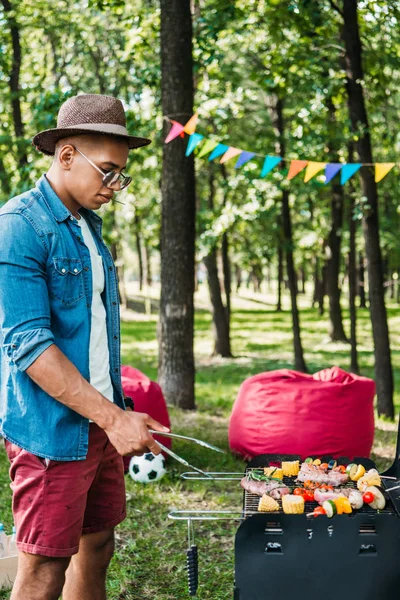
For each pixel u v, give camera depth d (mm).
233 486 5652
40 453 2289
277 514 2510
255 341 20078
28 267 2254
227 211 13367
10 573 3688
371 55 9609
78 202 2422
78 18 12680
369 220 8859
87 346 2393
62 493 2318
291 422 5879
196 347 18516
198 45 8812
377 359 9055
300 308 34094
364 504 2805
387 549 2496
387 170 5273
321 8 9000
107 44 14852
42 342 2199
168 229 8617
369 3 8969
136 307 33219
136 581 3883
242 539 2516
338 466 3232
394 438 7695
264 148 13258
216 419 8414
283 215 13625
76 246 2395
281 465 3301
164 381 8867
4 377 2365
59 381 2195
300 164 5461
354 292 13008
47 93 8359
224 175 15508
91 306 2443
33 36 13367
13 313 2225
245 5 9430
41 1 11922
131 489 5453
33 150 9547
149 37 9750
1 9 11203
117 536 4516
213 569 4031
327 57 9305
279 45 9445
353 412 5926
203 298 38094
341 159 12336
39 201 2359
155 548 4324
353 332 12992
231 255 34031
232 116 12875
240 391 6375
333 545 2502
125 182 2447
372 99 10031
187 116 8336
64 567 2396
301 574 2512
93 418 2219
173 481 5754
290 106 14039
